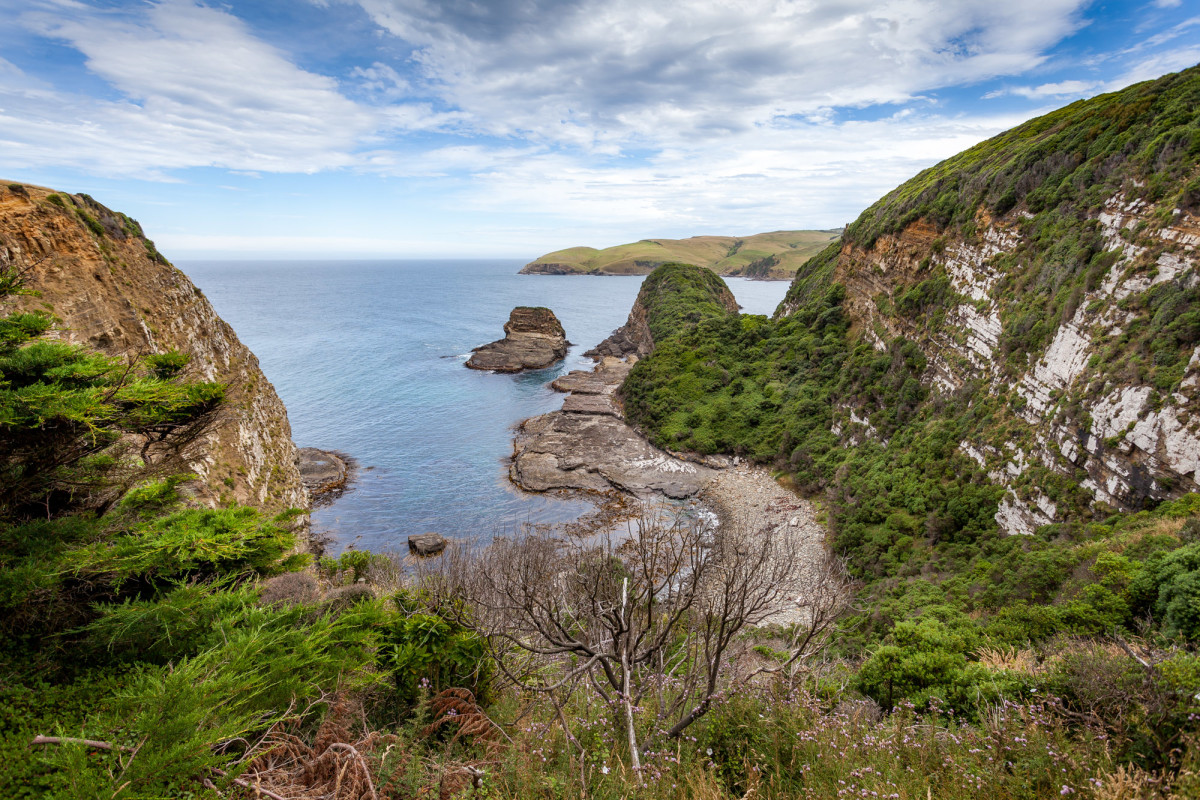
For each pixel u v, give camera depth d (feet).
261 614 22.16
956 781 15.88
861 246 199.62
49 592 19.72
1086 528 75.97
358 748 16.24
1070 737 18.42
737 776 18.67
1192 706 15.61
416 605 28.19
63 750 12.75
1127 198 95.45
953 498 104.32
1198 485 65.98
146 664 18.90
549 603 23.52
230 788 14.32
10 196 68.59
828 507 134.62
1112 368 81.25
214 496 74.74
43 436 22.84
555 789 15.39
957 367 126.31
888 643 57.00
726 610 21.02
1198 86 98.78
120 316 76.33
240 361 114.83
